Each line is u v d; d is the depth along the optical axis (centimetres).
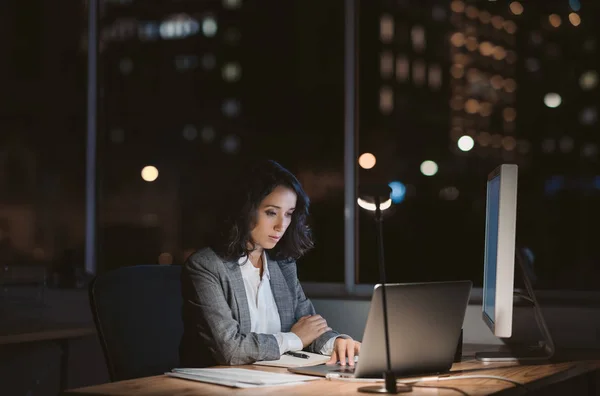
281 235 257
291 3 480
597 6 356
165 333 240
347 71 354
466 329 305
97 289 231
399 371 197
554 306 296
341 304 329
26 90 402
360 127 355
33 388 364
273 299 268
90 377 373
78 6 405
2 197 401
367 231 352
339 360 231
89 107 403
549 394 247
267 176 254
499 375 209
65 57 404
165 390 180
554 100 363
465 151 349
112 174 405
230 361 227
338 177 355
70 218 401
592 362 239
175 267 254
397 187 226
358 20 357
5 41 399
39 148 402
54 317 359
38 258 388
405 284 193
